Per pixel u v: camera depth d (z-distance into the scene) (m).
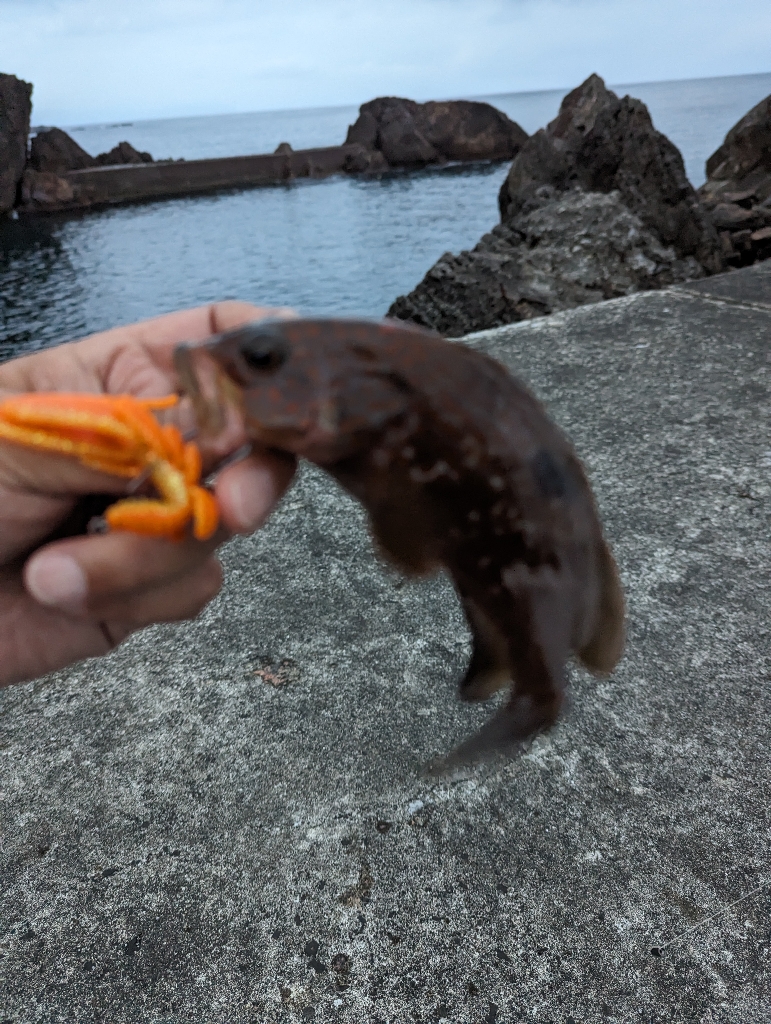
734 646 0.36
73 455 0.18
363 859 0.28
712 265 1.25
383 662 0.37
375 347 0.16
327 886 0.28
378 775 0.31
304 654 0.38
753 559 0.42
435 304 1.34
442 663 0.37
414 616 0.40
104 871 0.28
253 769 0.32
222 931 0.26
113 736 0.34
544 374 0.64
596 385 0.61
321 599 0.41
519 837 0.29
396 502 0.18
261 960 0.26
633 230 1.27
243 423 0.17
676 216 1.29
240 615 0.40
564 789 0.30
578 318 0.76
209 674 0.37
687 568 0.41
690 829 0.29
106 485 0.20
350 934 0.26
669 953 0.25
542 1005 0.24
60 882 0.28
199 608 0.24
